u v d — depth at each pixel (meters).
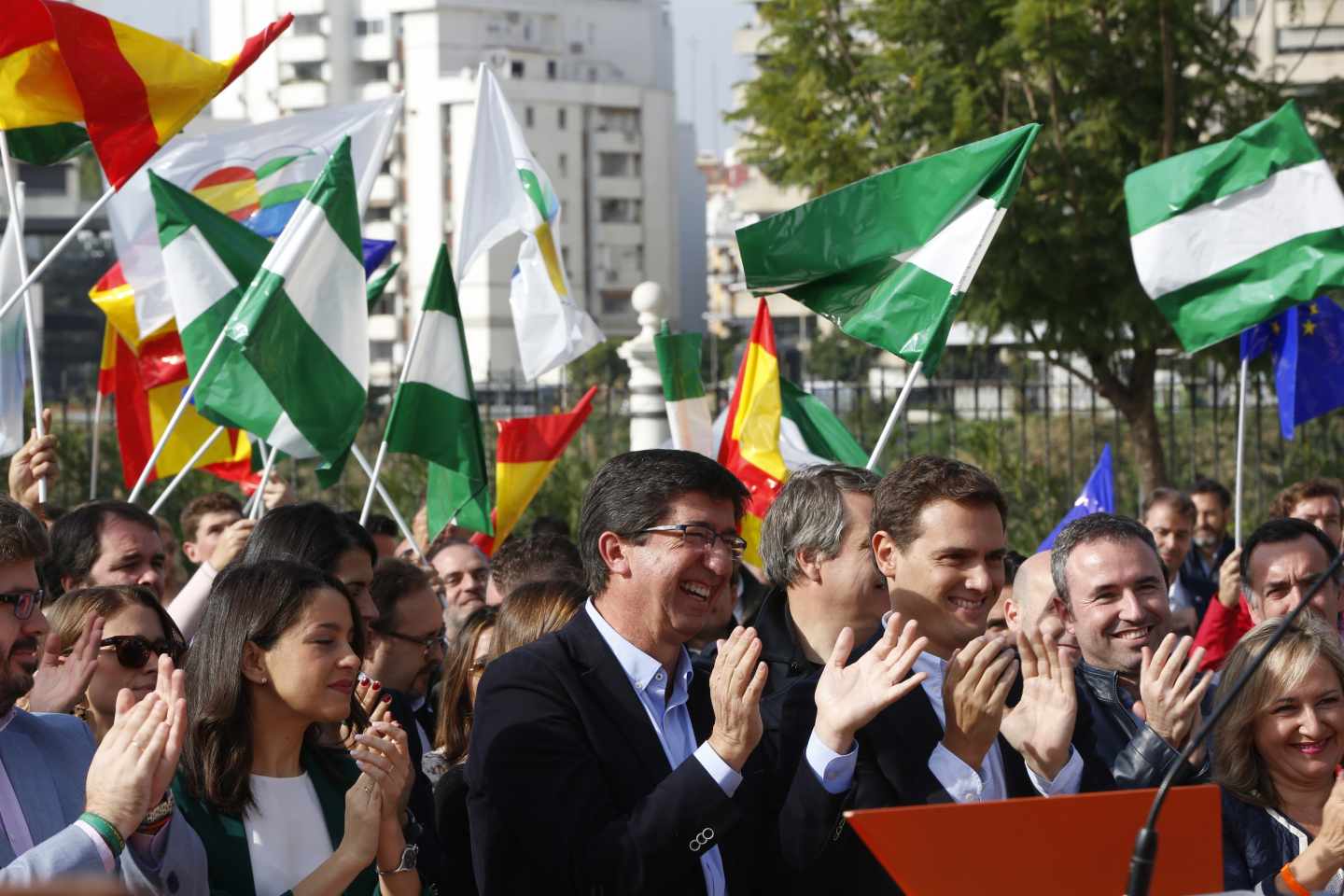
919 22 15.64
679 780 3.78
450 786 4.82
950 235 6.30
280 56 82.06
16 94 6.81
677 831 3.74
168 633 4.85
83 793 4.03
